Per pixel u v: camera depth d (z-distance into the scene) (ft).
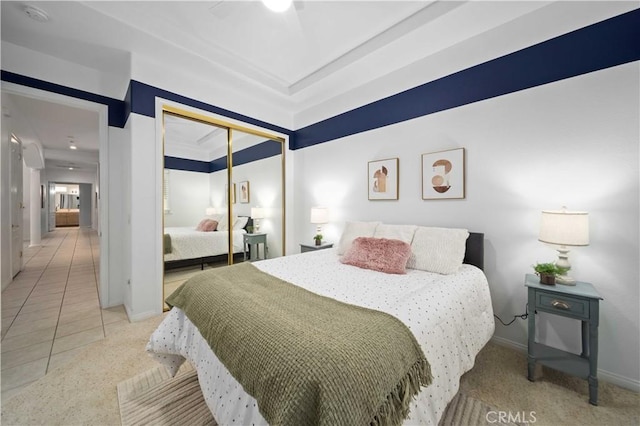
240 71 9.30
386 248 7.14
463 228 7.79
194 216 10.36
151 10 6.45
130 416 4.56
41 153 19.02
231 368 3.45
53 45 7.56
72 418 4.50
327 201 11.85
